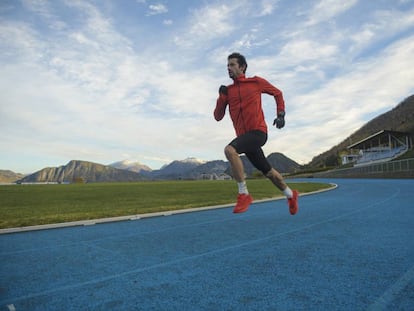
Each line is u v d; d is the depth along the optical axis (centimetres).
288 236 487
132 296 257
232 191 1664
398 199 1055
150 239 492
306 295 250
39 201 1160
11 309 236
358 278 287
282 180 434
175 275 310
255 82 403
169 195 1414
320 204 964
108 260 372
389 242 432
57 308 237
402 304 229
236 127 412
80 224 651
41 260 378
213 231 549
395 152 4578
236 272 314
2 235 546
